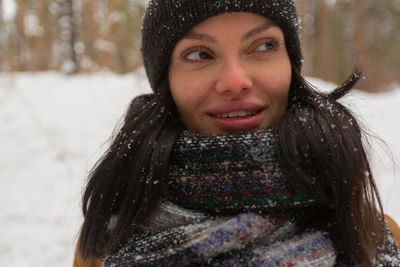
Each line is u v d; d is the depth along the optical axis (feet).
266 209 2.56
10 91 25.30
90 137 18.90
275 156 2.58
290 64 2.97
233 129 2.85
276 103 2.87
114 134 3.63
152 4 3.04
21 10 49.52
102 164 3.08
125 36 63.77
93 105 23.39
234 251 2.52
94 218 3.04
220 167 2.58
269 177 2.54
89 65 51.16
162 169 2.73
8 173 15.17
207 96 2.80
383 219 2.84
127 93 25.27
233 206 2.56
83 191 3.66
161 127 2.93
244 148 2.55
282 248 2.48
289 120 2.67
